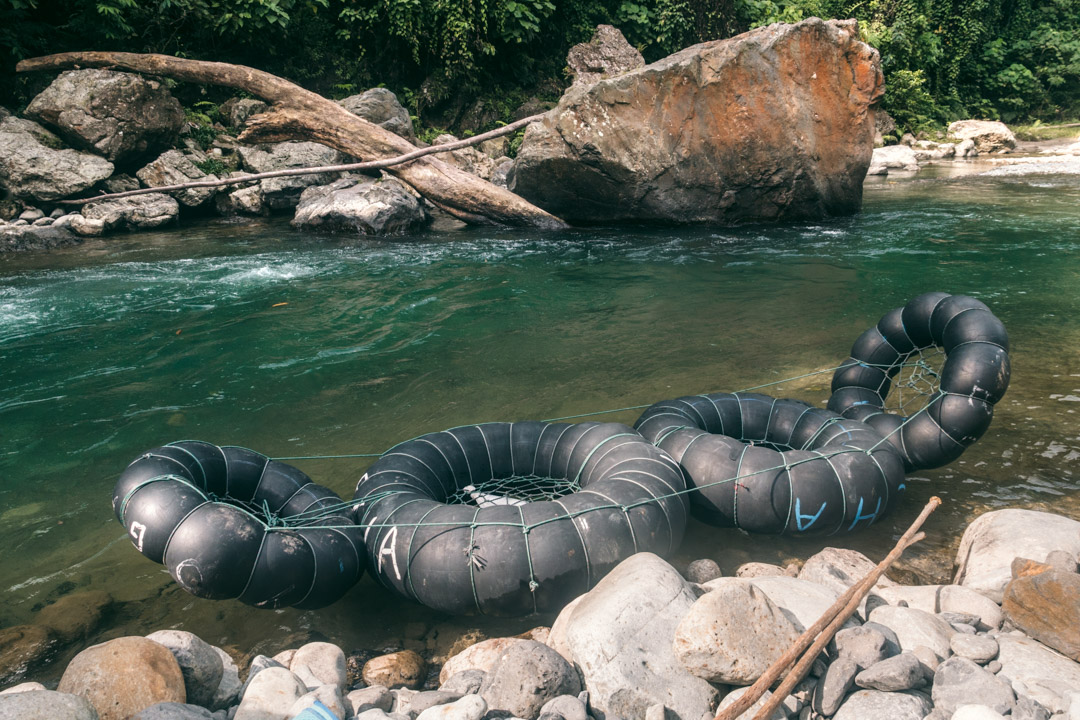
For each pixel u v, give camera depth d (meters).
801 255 12.30
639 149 14.48
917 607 3.65
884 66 31.41
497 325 8.90
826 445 4.90
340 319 9.10
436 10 21.64
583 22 25.55
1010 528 4.03
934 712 2.82
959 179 22.77
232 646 3.87
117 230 15.02
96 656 3.09
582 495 4.12
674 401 5.48
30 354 7.93
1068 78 40.50
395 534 4.07
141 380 7.25
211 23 18.92
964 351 4.99
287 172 15.15
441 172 15.44
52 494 5.26
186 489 3.99
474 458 4.95
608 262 12.09
